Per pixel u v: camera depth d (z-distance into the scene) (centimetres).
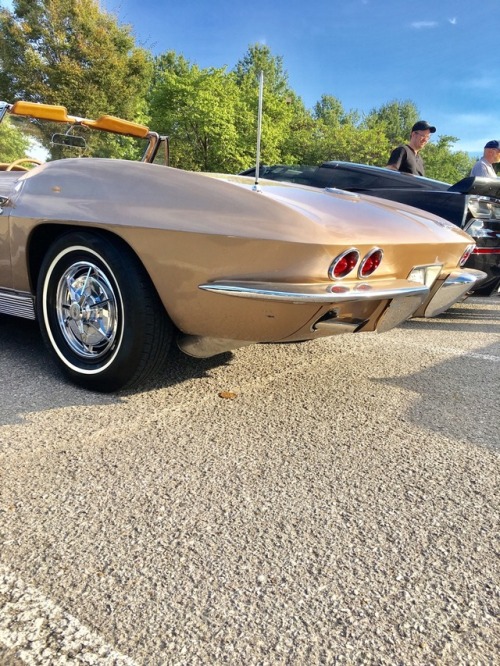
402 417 248
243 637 121
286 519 165
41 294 263
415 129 613
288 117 2944
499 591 140
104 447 204
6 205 265
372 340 394
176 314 223
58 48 2212
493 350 383
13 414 229
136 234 218
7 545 147
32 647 116
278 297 199
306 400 264
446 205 452
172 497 173
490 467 204
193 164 2666
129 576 138
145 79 2416
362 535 159
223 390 271
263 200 208
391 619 129
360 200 278
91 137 374
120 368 241
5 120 338
